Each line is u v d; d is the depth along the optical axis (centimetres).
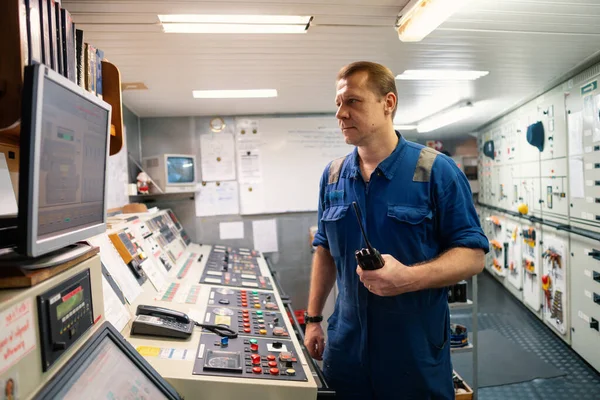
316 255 182
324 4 183
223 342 148
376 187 147
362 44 235
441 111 455
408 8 181
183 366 128
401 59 266
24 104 71
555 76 318
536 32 223
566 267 350
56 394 79
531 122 408
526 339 379
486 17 203
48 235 81
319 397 129
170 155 378
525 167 430
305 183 437
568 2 187
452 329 270
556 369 320
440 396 142
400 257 141
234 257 351
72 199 91
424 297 140
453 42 236
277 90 334
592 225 303
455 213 138
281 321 187
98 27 197
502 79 323
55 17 104
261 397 124
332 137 440
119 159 342
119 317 149
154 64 254
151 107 373
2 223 95
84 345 96
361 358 145
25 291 75
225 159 425
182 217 419
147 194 379
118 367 104
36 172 73
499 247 525
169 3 176
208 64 258
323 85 321
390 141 147
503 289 525
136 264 205
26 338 74
